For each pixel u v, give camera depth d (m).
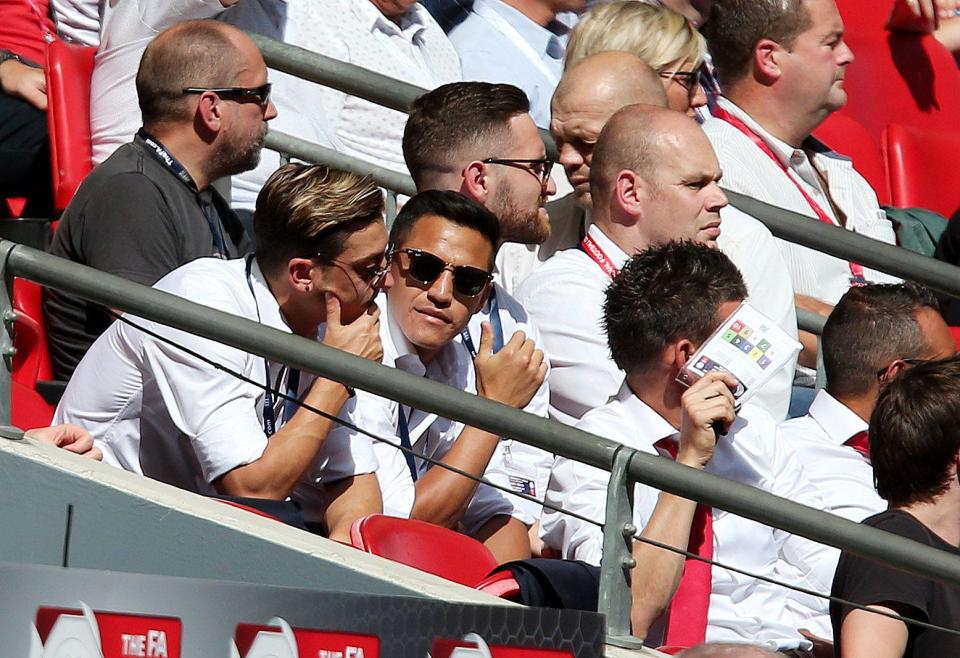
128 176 14.80
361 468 12.17
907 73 25.64
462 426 12.45
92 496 10.57
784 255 18.62
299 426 11.84
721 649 9.14
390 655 8.63
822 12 19.06
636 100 16.23
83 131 17.06
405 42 19.22
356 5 18.83
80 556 10.55
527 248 16.47
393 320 13.16
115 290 10.63
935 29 26.05
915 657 11.05
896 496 12.06
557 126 16.33
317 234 12.45
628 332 12.73
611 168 15.27
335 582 10.36
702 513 11.58
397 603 8.68
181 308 10.61
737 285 12.74
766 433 13.52
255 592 8.40
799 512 10.29
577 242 16.53
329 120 18.00
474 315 14.00
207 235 15.00
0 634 7.93
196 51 15.05
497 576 10.88
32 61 18.38
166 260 14.65
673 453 12.76
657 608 10.42
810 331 17.23
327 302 12.56
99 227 14.67
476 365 13.27
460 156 15.03
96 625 8.09
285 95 17.50
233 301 12.60
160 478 12.29
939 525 11.95
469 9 20.48
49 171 17.70
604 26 17.86
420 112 15.27
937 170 23.89
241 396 11.91
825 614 12.75
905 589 11.02
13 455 10.69
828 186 20.20
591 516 11.85
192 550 10.46
